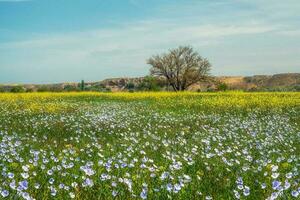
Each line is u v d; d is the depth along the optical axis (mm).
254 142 13992
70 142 13672
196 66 82250
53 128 17219
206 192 7441
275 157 11328
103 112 24484
